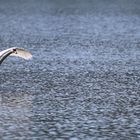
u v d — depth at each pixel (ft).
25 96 97.14
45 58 142.31
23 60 136.77
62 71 123.13
